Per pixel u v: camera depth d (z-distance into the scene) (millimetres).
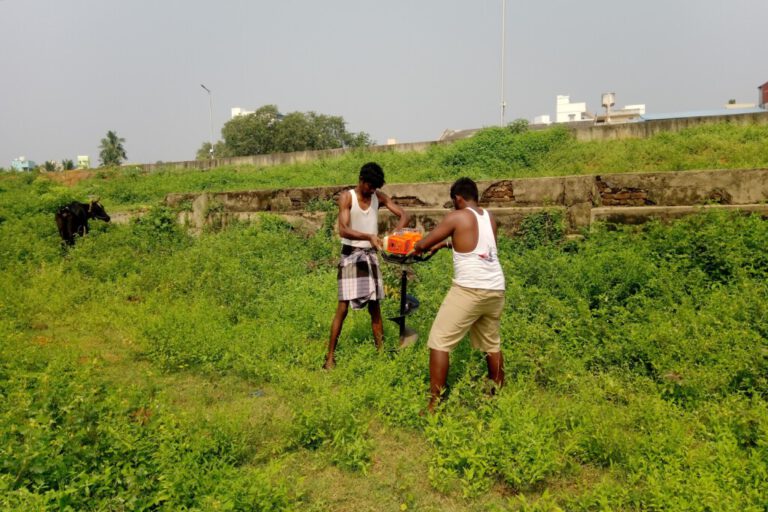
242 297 6438
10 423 3090
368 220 4695
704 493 2623
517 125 13305
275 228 9562
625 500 2766
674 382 3838
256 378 4484
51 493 2586
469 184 3963
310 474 3156
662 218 6898
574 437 3238
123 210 14078
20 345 4766
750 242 5742
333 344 4609
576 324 4793
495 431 3172
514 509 2801
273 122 51250
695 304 4992
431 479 3000
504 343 4539
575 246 7180
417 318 5223
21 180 22594
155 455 2959
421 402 3742
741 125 11641
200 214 11391
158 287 7234
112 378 4453
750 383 3732
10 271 8047
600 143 11883
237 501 2635
